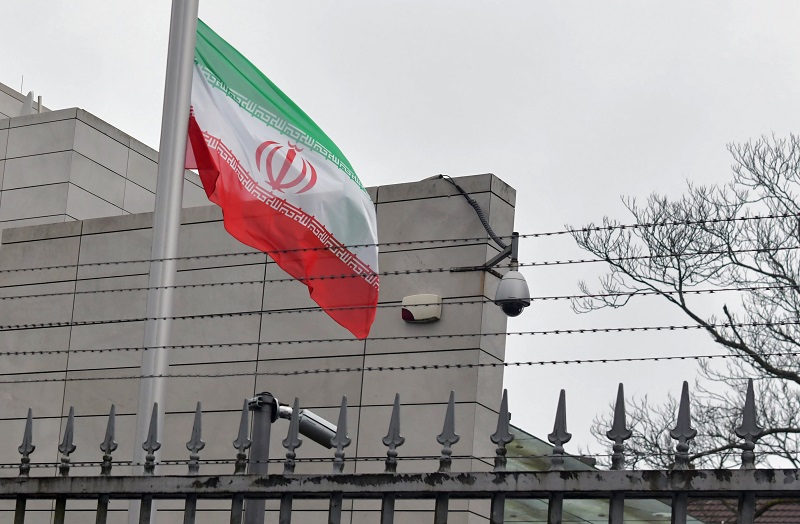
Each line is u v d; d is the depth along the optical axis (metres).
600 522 16.12
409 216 15.96
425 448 15.11
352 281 14.04
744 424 5.34
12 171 23.08
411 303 15.49
